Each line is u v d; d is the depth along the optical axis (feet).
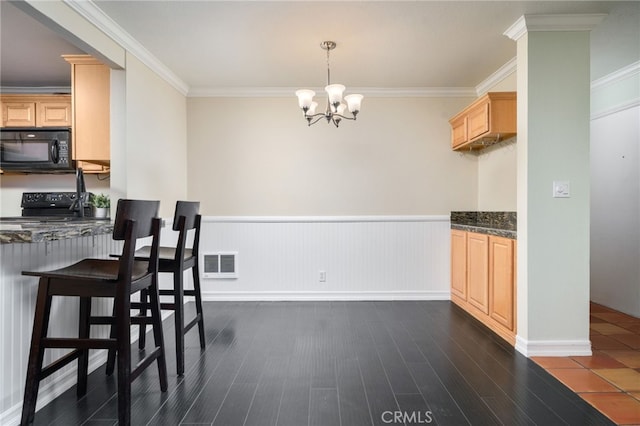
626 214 12.02
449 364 8.03
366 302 13.24
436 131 13.51
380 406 6.34
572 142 8.47
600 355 8.57
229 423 5.84
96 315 7.92
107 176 12.28
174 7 7.91
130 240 5.59
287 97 13.48
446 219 13.52
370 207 13.51
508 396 6.67
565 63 8.44
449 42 9.66
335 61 10.93
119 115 9.26
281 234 13.51
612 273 12.64
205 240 13.48
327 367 7.88
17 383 5.87
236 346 9.08
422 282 13.53
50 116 12.06
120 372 5.53
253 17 8.35
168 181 11.92
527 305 8.52
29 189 12.67
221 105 13.50
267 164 13.51
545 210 8.48
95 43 8.11
